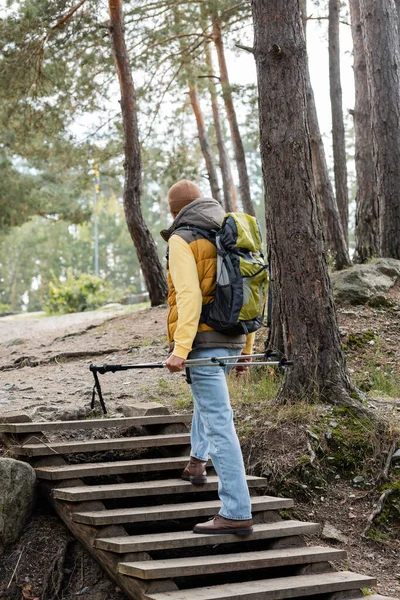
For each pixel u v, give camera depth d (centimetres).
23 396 681
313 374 606
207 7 1603
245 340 432
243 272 407
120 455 526
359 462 554
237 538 415
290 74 608
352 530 504
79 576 432
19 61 1450
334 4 1388
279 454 551
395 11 1149
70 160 1864
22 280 6762
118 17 1355
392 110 1126
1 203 2383
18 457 497
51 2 1400
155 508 442
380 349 842
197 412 469
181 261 403
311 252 608
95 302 2614
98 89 1675
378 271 1025
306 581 400
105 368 448
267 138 612
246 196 1805
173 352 397
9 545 448
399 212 1120
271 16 611
